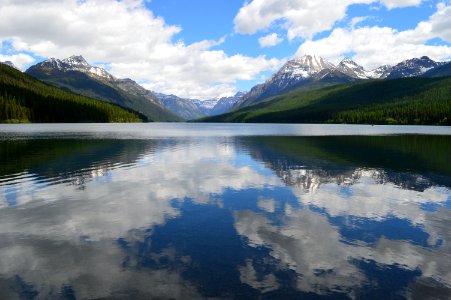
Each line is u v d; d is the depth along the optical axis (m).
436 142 82.19
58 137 91.75
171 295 12.77
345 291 13.22
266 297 12.72
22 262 15.51
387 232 19.77
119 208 24.14
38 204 25.09
